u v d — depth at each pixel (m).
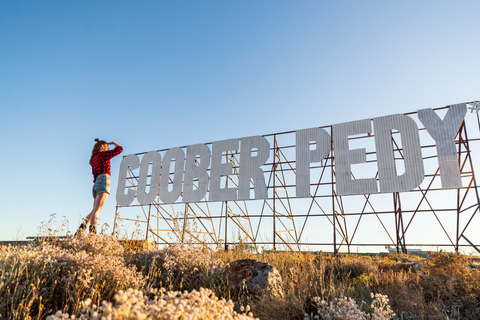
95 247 6.96
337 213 16.58
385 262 10.16
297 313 5.84
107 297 4.82
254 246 11.48
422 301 6.63
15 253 5.26
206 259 7.50
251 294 6.44
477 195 13.23
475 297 6.68
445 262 7.81
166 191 19.42
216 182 18.33
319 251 12.84
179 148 20.02
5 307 3.90
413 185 14.03
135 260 7.34
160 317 2.51
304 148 16.83
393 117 15.22
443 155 13.82
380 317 5.30
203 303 2.96
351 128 15.95
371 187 14.80
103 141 8.89
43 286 4.66
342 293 6.56
